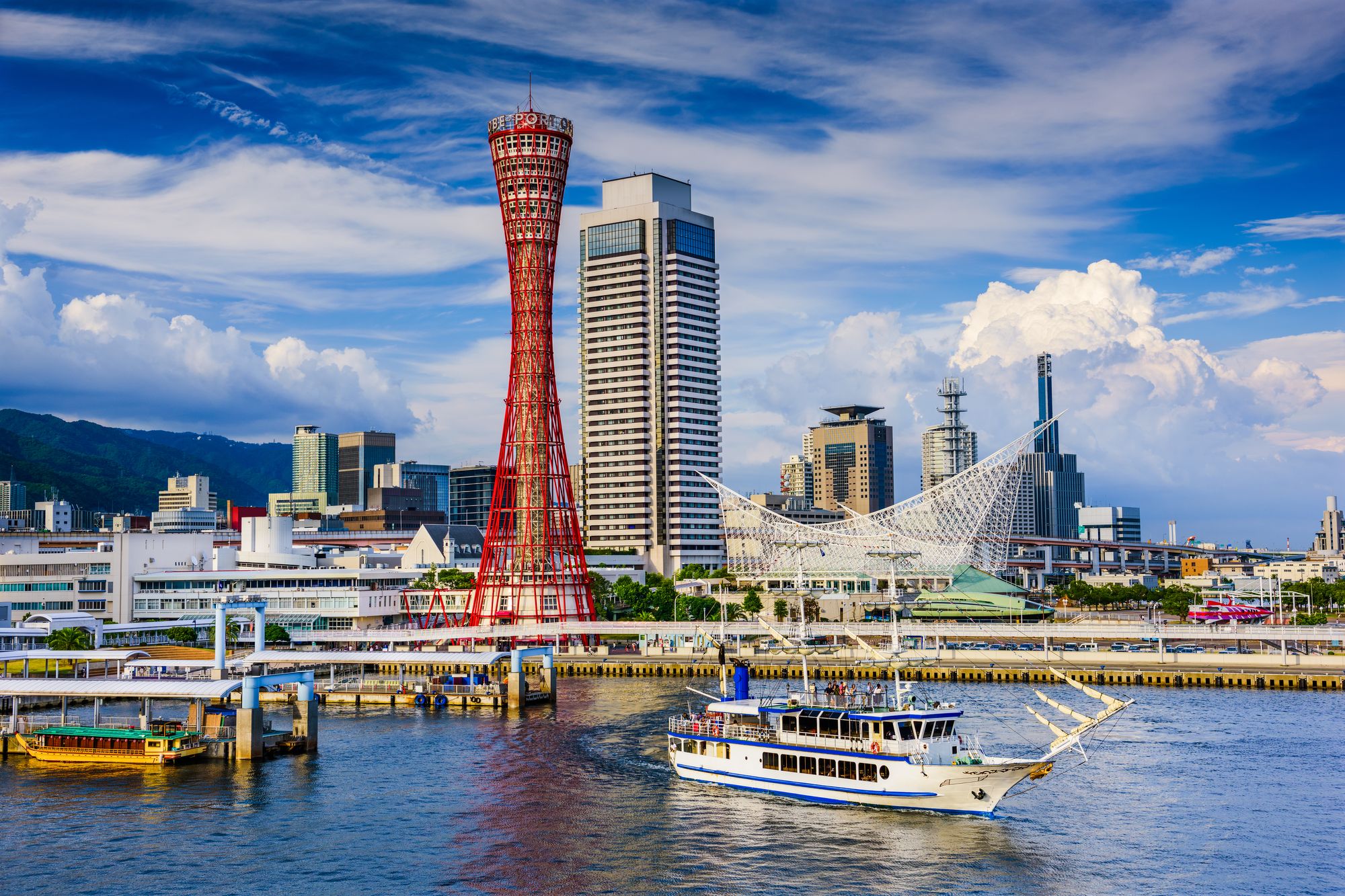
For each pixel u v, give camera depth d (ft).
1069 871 322.34
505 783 428.97
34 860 341.62
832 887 312.91
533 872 327.67
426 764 465.06
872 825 365.40
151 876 327.47
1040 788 405.18
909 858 333.62
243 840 359.46
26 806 400.26
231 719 507.30
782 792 403.13
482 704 630.74
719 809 387.96
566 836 359.66
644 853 342.44
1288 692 614.34
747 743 412.36
